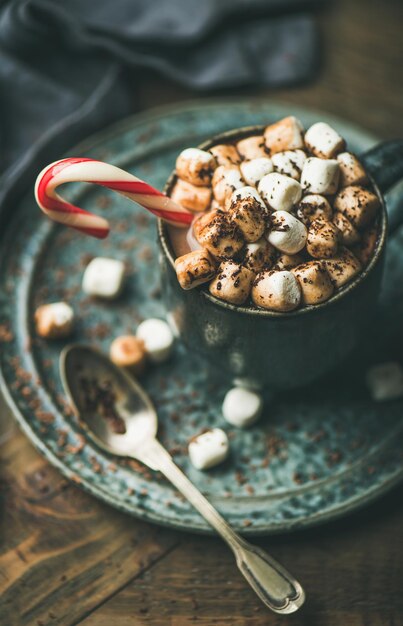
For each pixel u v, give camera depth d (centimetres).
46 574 42
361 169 39
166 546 42
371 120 52
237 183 39
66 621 41
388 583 42
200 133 50
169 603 41
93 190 49
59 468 42
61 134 49
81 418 43
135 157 49
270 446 44
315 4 54
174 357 45
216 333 40
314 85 53
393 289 47
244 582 42
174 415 44
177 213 39
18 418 43
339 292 38
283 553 42
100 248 48
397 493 43
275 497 42
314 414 44
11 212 48
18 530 43
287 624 41
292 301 37
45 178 38
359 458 43
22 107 51
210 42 53
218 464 43
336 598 42
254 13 54
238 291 37
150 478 42
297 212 39
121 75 52
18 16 50
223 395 45
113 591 41
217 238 37
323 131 40
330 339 40
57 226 48
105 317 46
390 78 53
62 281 47
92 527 43
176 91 53
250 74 52
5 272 46
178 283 39
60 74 52
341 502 42
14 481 44
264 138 40
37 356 45
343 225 38
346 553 42
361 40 54
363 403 45
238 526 41
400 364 45
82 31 51
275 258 38
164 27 52
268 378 42
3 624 41
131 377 44
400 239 48
